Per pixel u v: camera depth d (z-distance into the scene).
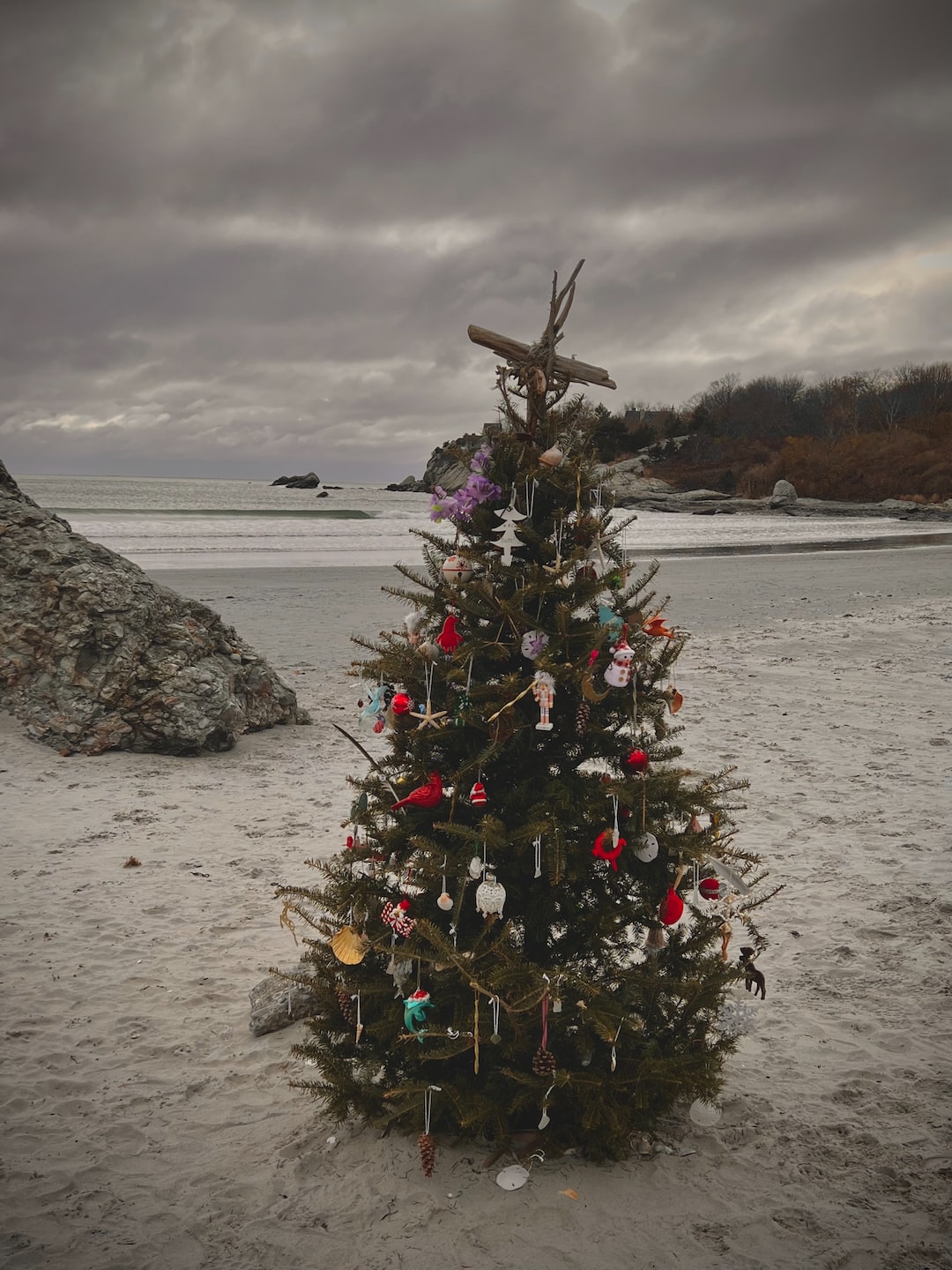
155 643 10.37
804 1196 3.44
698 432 137.00
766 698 12.53
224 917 6.03
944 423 114.69
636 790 3.43
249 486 187.25
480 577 3.61
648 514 85.56
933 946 5.56
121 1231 3.27
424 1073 3.59
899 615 20.06
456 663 3.55
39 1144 3.78
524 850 3.38
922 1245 3.18
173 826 7.74
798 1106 4.03
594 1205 3.37
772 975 5.25
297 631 18.44
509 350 3.58
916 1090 4.14
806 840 7.37
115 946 5.59
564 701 3.53
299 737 10.89
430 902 3.58
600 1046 3.44
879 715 11.59
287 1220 3.33
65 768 9.24
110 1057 4.46
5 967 5.29
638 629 3.60
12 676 10.38
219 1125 3.94
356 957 3.47
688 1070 3.47
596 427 3.63
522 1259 3.11
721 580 27.98
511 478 3.59
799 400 141.62
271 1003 4.78
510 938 3.54
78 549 10.91
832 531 59.22
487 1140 3.73
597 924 3.50
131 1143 3.81
